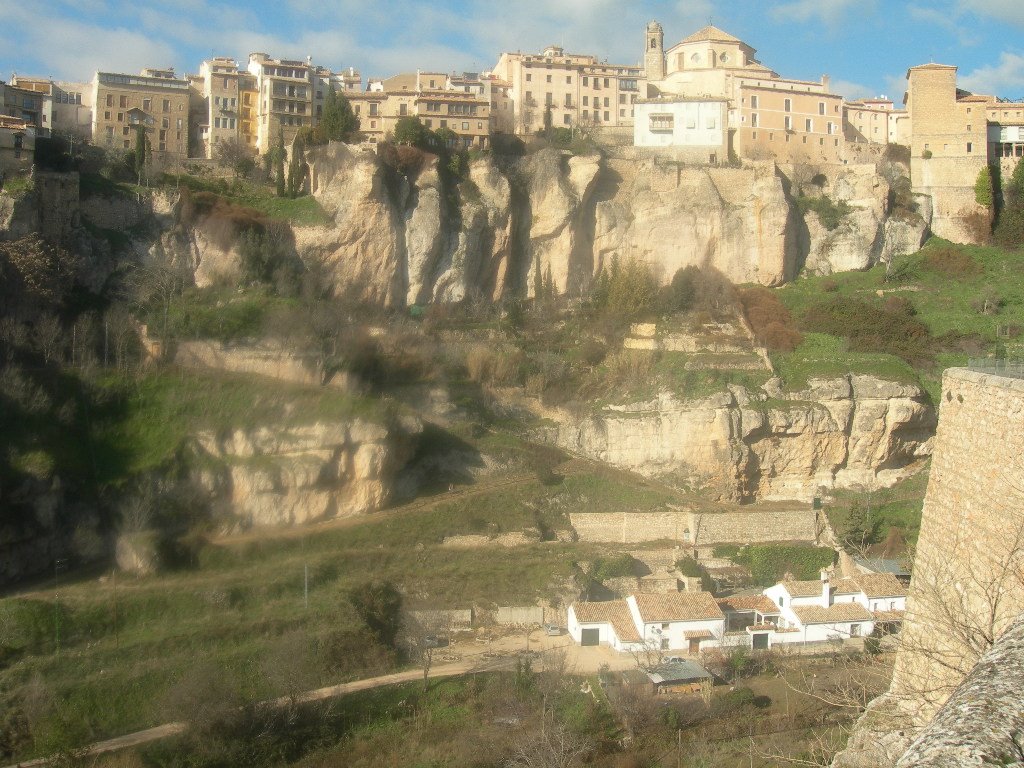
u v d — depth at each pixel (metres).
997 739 8.55
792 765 33.50
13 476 61.50
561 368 96.44
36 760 45.81
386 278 100.44
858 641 62.88
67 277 81.00
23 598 56.38
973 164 124.88
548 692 53.47
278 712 50.31
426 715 53.19
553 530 79.31
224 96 119.81
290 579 63.41
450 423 87.88
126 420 71.94
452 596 67.12
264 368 80.50
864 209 118.50
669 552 77.25
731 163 119.94
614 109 136.12
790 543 79.12
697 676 55.34
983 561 18.83
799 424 88.81
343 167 100.06
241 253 91.31
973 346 98.25
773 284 113.31
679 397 90.06
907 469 93.12
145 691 51.22
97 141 110.62
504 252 108.88
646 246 113.94
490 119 122.69
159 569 62.66
